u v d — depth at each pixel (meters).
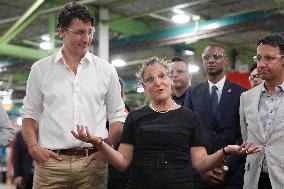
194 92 3.53
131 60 10.79
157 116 2.58
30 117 2.76
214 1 7.47
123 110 2.85
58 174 2.65
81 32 2.57
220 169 3.12
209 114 3.35
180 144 2.49
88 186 2.68
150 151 2.48
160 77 2.60
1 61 11.59
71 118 2.66
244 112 2.96
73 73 2.71
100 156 2.68
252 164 2.80
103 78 2.76
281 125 2.69
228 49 9.62
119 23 8.41
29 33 9.49
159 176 2.43
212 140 3.28
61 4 6.91
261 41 2.79
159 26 9.06
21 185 4.86
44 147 2.69
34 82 2.75
